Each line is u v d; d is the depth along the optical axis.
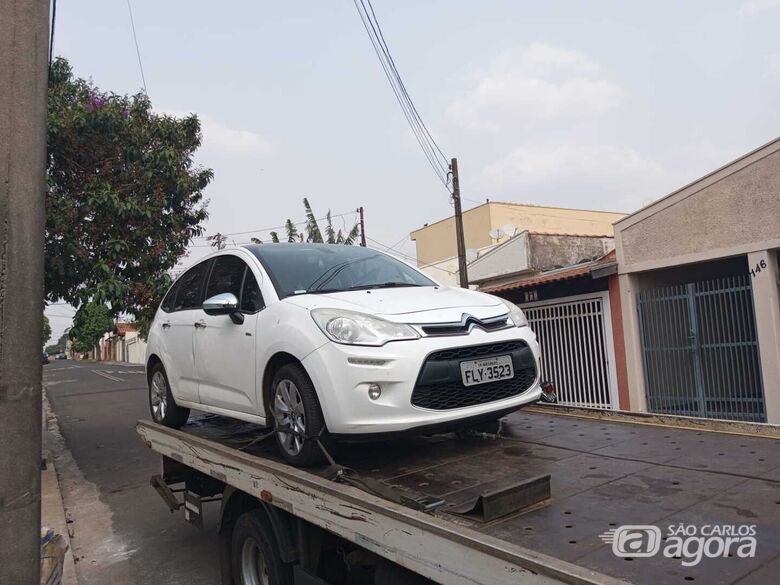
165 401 5.30
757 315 8.50
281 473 3.12
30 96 2.62
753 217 8.55
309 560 3.16
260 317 3.81
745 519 2.14
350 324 3.20
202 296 4.84
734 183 8.74
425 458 3.35
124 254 8.51
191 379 4.76
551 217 28.22
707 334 9.17
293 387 3.46
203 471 4.14
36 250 2.58
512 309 3.80
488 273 15.51
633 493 2.50
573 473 2.87
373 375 3.04
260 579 3.69
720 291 9.02
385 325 3.18
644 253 9.88
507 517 2.30
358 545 2.64
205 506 6.74
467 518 2.30
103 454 9.98
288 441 3.46
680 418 3.68
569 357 11.20
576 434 3.71
